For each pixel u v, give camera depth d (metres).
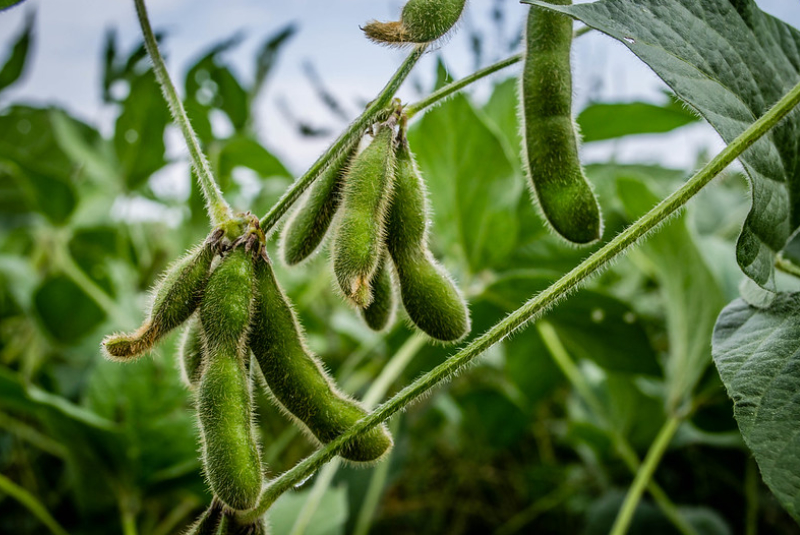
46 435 0.42
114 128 0.52
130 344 0.22
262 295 0.23
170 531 0.41
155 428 0.34
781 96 0.24
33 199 0.49
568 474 0.50
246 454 0.21
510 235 0.39
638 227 0.23
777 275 0.30
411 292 0.24
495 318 0.40
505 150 0.38
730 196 0.52
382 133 0.24
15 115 0.56
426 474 0.52
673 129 0.41
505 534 0.49
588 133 0.42
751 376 0.23
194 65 0.57
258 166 0.50
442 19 0.23
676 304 0.35
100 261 0.50
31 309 0.45
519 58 0.25
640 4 0.23
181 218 0.56
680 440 0.40
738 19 0.24
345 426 0.22
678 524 0.38
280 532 0.33
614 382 0.41
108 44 0.54
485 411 0.49
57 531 0.35
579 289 0.34
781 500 0.21
